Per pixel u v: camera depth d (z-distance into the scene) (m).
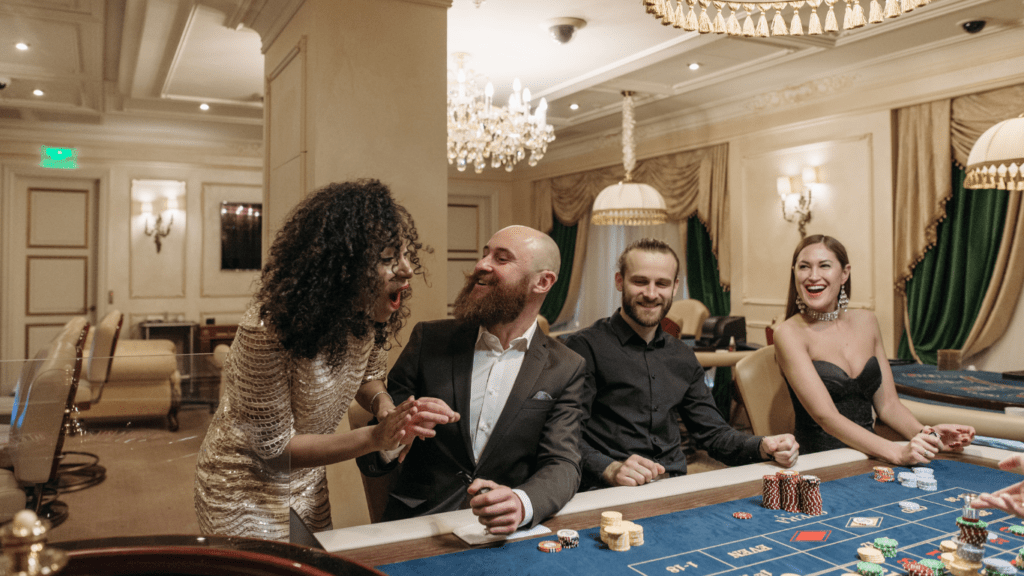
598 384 2.25
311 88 3.42
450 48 5.12
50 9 4.32
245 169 8.67
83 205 8.17
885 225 5.55
